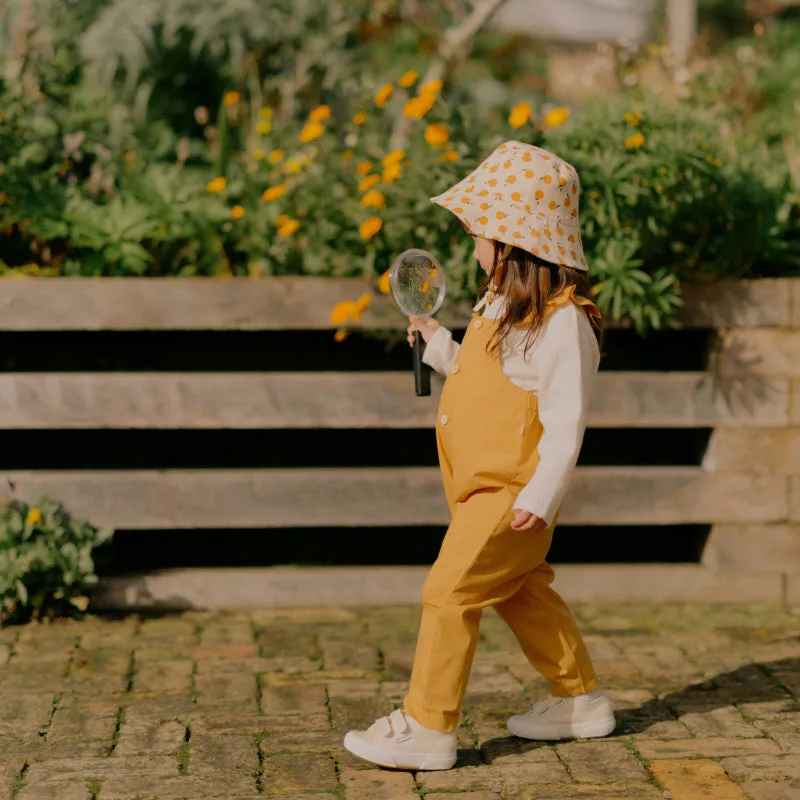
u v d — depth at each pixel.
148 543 4.54
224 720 3.09
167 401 4.06
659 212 3.95
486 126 4.27
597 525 4.65
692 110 4.43
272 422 4.08
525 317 2.65
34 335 4.55
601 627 3.94
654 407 4.13
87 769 2.77
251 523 4.11
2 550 3.90
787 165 4.62
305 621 4.01
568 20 8.55
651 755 2.83
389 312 4.03
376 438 4.65
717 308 4.10
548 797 2.60
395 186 3.94
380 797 2.61
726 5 10.76
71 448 4.56
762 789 2.63
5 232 4.30
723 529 4.21
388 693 3.31
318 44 6.00
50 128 4.57
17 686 3.34
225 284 4.03
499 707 3.19
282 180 4.41
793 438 4.17
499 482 2.68
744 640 3.79
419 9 6.89
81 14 5.95
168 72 6.26
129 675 3.45
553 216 2.68
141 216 4.16
